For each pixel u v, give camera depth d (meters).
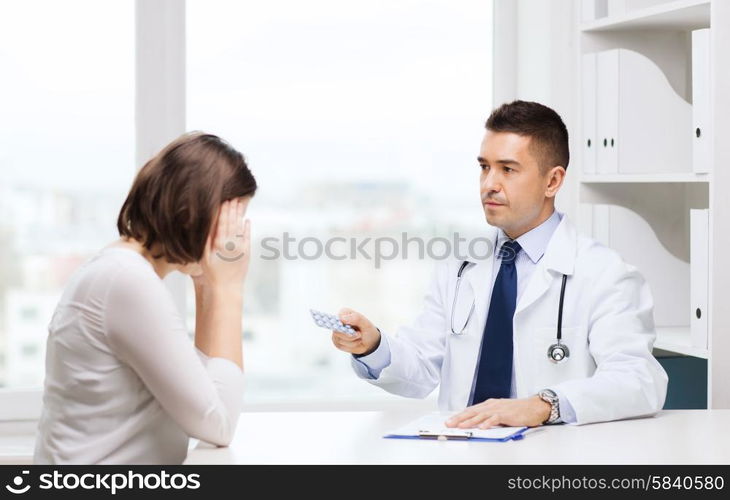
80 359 2.84
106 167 5.18
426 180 5.51
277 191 5.39
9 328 5.12
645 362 3.52
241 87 5.32
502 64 5.56
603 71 4.87
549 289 3.79
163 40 5.14
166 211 2.89
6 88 5.08
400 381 3.91
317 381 5.45
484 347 3.88
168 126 5.19
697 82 4.14
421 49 5.49
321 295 5.44
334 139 5.43
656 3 4.86
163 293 2.83
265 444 3.00
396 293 5.49
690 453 2.82
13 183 5.11
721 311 4.05
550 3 5.25
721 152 4.05
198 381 2.82
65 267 5.18
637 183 5.13
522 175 3.78
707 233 4.09
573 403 3.26
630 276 3.79
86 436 2.87
